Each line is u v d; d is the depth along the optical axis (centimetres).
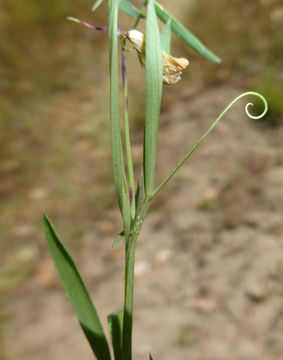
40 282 65
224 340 51
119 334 16
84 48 132
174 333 53
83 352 54
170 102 97
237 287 55
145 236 67
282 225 61
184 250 63
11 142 97
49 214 77
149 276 61
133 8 17
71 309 60
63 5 141
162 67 15
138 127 92
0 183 87
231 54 107
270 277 55
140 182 16
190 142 84
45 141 97
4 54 126
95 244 69
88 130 98
